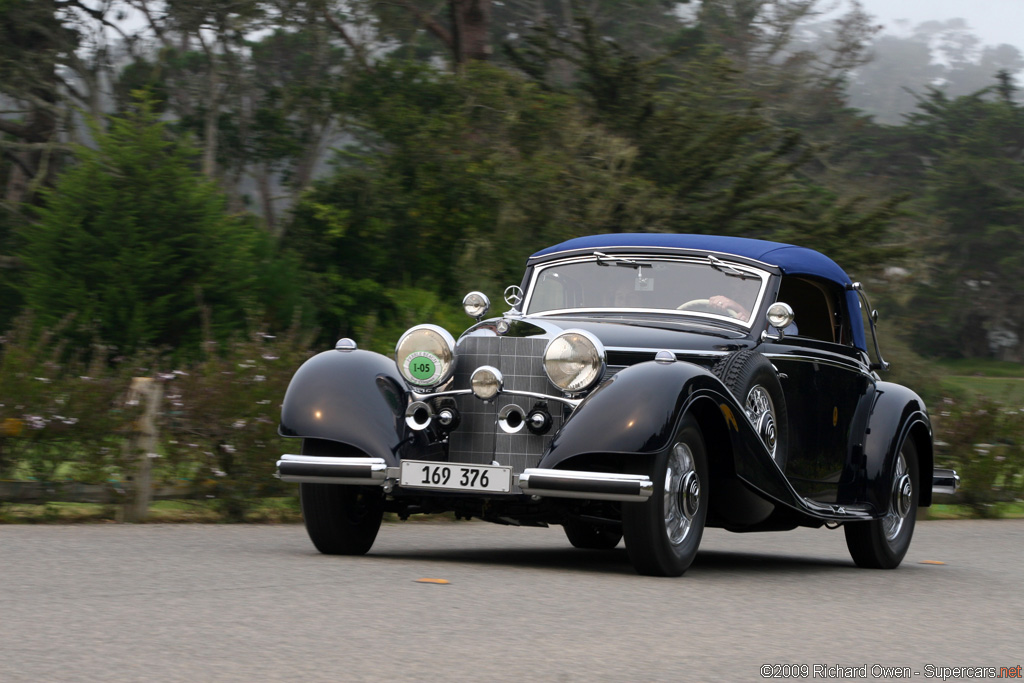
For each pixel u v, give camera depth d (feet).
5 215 150.71
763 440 37.09
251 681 18.97
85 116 119.34
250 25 154.81
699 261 41.11
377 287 140.87
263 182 189.98
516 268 117.39
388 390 35.94
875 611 29.96
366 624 24.26
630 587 31.50
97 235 113.50
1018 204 339.36
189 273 113.19
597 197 123.54
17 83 150.92
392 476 34.37
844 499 43.32
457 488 33.86
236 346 54.90
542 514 35.29
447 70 156.87
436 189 135.33
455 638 23.18
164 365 58.95
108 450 48.21
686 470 34.19
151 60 171.53
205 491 50.67
